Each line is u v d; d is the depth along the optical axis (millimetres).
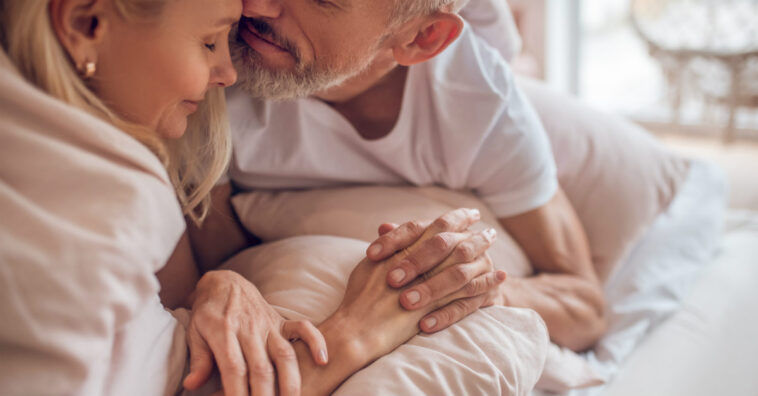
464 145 1084
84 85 618
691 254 1378
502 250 1125
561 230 1175
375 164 1132
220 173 913
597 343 1191
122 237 567
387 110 1067
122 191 578
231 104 1016
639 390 1091
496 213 1164
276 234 1104
